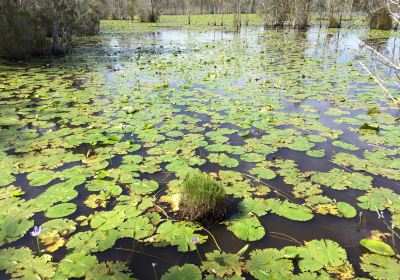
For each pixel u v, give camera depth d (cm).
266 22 2580
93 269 249
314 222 301
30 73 916
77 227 298
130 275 246
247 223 299
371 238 280
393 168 387
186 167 395
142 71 945
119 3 3712
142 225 297
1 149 445
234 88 739
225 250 269
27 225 297
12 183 368
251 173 383
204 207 301
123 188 359
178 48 1405
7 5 1204
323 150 437
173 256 264
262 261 254
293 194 343
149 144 460
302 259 256
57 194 344
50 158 420
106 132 503
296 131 497
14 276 242
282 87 743
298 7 2256
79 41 1720
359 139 468
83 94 704
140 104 629
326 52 1282
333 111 579
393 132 484
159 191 352
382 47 1352
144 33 2167
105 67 1014
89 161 413
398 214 308
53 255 265
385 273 240
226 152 435
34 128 521
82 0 2048
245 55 1224
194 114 579
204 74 889
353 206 324
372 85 754
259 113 574
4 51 1121
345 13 2992
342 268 247
